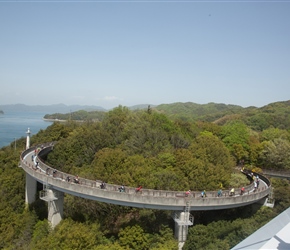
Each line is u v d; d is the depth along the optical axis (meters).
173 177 53.81
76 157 74.06
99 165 57.88
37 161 62.53
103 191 45.56
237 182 60.62
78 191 47.31
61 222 47.97
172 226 46.62
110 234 46.59
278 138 92.25
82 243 39.53
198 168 56.56
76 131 92.69
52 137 107.38
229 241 41.09
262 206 53.66
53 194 50.75
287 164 81.50
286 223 11.08
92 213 51.31
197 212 52.31
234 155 86.25
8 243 49.62
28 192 63.44
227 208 49.72
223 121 188.62
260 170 79.06
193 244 40.94
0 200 61.97
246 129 104.50
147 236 41.91
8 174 73.19
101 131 79.44
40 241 43.25
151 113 96.00
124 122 87.25
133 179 52.97
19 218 56.81
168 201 43.94
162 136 74.00
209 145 67.81
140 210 48.53
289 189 60.50
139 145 69.44
